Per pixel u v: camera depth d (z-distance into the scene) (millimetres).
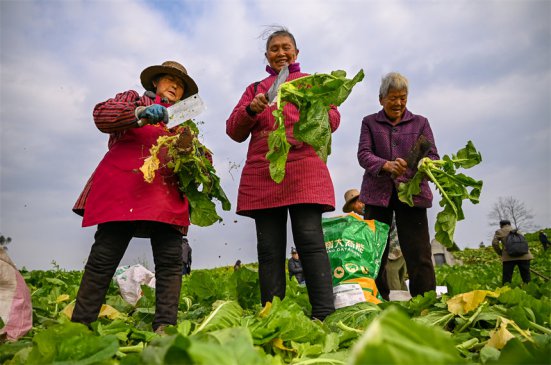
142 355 1224
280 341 1912
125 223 2561
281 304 2088
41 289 4738
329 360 1691
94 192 2541
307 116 2498
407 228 3816
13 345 1896
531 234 37906
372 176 3963
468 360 1790
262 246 3004
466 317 2586
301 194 2844
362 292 3305
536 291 3809
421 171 3488
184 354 1005
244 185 3051
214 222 2861
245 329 1544
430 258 3807
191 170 2729
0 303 2301
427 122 4082
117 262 2576
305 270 2852
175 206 2670
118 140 2689
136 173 2562
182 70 3111
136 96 2762
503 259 9891
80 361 1432
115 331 2121
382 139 4008
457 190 3430
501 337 2002
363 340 581
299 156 2916
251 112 2906
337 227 3789
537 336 1924
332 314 2635
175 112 2703
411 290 3824
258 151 3039
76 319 2420
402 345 589
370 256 3695
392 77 3924
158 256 2699
